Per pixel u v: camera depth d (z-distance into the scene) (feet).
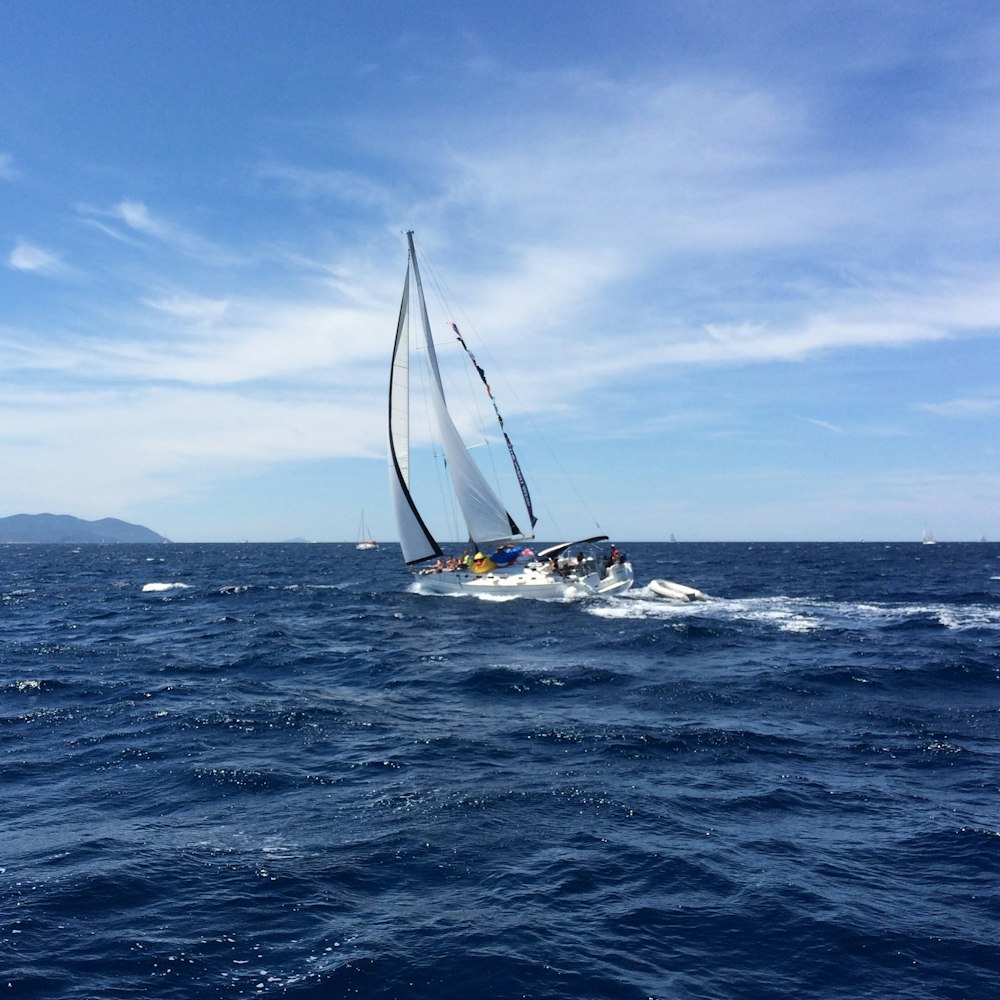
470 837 29.53
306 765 38.47
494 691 55.31
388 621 93.86
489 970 20.88
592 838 29.43
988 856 27.89
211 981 20.42
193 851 28.40
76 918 23.49
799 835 29.81
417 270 114.01
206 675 63.16
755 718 47.29
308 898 24.85
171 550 599.16
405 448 115.14
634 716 47.85
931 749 40.81
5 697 54.34
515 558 112.98
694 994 20.02
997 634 80.59
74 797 34.42
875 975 20.86
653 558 297.74
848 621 90.74
